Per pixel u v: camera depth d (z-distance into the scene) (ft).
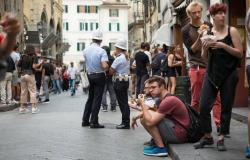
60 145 26.91
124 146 26.37
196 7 24.79
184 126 23.50
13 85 58.13
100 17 338.75
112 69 33.55
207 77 21.30
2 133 32.27
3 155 24.26
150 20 134.00
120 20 338.95
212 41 20.49
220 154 20.85
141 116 23.62
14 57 52.39
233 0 38.68
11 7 93.97
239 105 38.37
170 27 82.43
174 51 47.96
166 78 48.11
